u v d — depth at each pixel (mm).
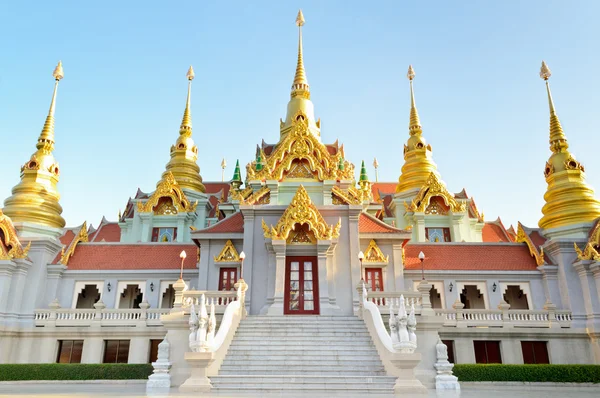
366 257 31203
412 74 57094
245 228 29969
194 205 46812
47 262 32250
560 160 38188
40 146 39219
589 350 28516
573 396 17469
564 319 29422
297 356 20656
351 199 31062
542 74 42062
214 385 17734
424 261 33719
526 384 23828
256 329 23375
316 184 31828
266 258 29281
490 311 28734
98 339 28297
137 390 19219
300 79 46312
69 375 24359
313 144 33000
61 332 28484
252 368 19562
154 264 33719
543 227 37344
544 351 28500
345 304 27938
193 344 18250
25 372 24312
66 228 47500
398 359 17734
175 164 51781
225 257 31297
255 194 31453
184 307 23703
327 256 28641
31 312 29734
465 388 22328
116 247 35375
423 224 46250
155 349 28062
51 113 40594
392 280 30938
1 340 27984
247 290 28391
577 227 34656
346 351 21078
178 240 44875
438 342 23000
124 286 32812
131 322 28406
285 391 17359
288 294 27906
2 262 29359
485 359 28031
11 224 31078
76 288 32531
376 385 17734
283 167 32219
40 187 37094
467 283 32594
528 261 33719
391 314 19188
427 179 48000
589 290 29703
